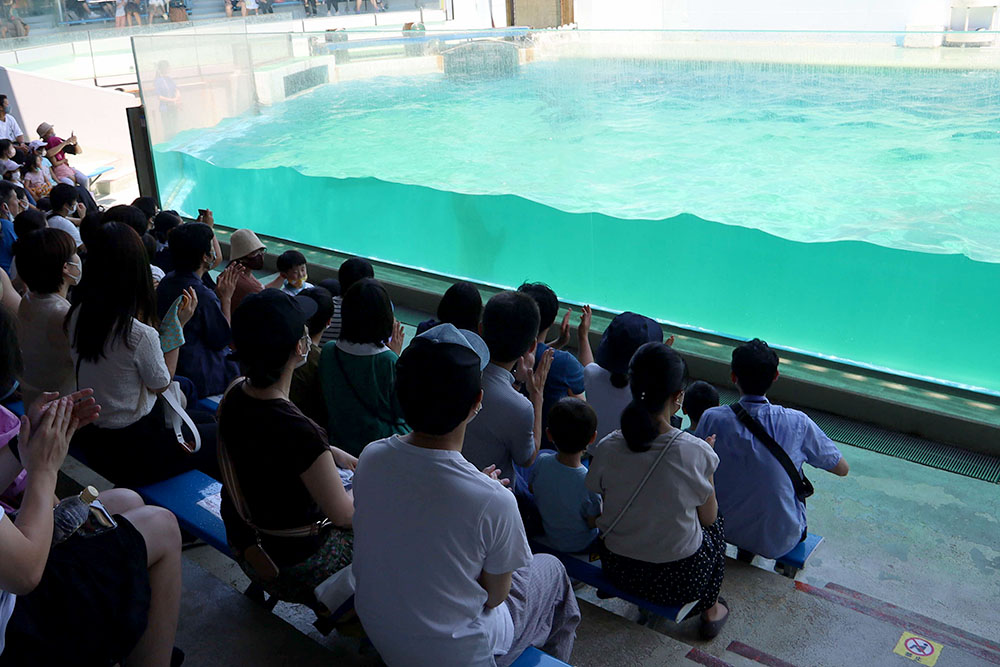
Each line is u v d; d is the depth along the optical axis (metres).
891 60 5.05
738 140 5.83
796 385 5.25
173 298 3.96
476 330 3.51
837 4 12.05
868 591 3.58
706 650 2.97
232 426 2.17
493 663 1.97
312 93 8.34
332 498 2.20
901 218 5.32
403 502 1.83
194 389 3.68
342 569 2.34
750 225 5.74
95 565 2.01
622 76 6.21
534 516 3.06
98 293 2.79
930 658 2.90
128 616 2.03
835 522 4.10
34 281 3.18
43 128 10.52
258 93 8.77
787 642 2.99
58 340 3.17
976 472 4.46
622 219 6.34
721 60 5.70
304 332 2.13
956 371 5.18
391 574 1.86
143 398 2.96
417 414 1.80
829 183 5.53
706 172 6.05
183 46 9.21
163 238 6.02
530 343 2.94
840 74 5.27
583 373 3.72
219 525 2.83
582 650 2.75
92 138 15.84
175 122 9.68
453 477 1.82
